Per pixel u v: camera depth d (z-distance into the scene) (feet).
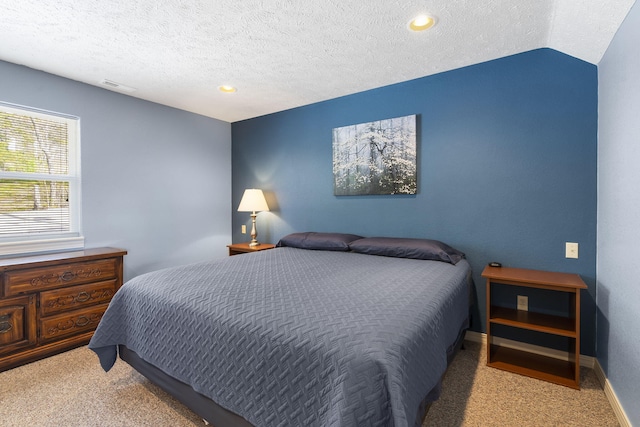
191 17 5.91
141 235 10.58
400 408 2.90
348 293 4.89
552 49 7.07
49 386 6.11
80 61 7.75
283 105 11.31
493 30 6.40
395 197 9.39
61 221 8.98
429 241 8.20
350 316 3.92
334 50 7.24
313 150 11.12
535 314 7.11
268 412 3.59
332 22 6.10
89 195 9.29
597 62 6.56
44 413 5.29
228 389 4.02
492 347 7.63
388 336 3.45
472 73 8.07
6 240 8.08
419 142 8.91
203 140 12.48
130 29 6.31
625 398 4.90
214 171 12.91
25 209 8.37
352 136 10.05
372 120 9.72
